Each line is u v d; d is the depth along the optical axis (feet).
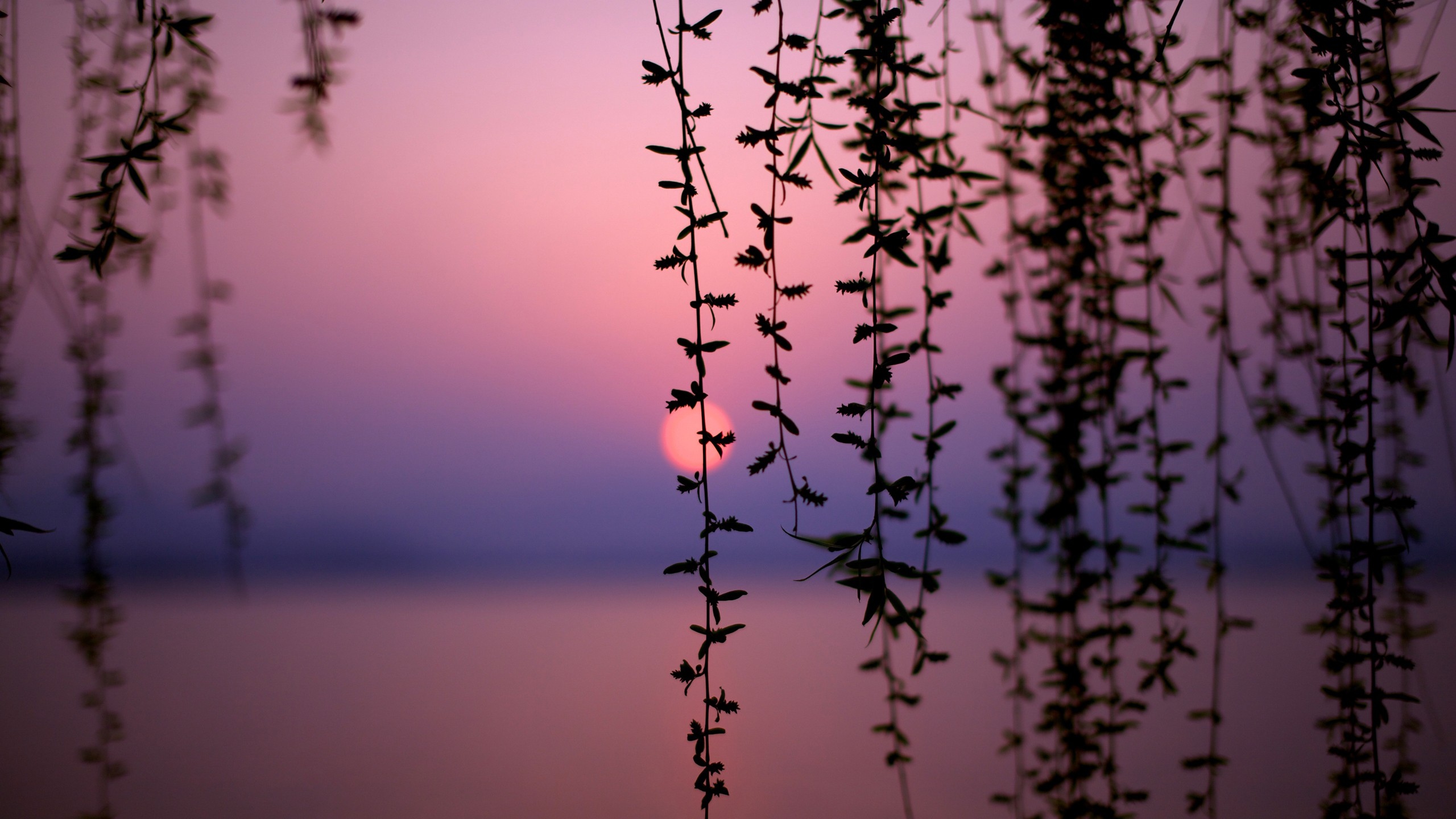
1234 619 4.39
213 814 6.18
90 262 4.01
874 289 3.95
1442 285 3.88
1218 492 4.40
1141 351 4.46
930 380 4.16
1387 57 4.04
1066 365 4.52
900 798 6.35
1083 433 4.53
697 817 6.17
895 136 4.04
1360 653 4.13
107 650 4.47
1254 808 5.76
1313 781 6.22
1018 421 4.67
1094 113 4.34
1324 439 4.27
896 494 3.90
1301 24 4.12
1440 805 5.37
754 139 3.99
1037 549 4.66
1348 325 4.15
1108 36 4.26
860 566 3.89
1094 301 4.49
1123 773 6.41
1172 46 4.35
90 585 4.41
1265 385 4.39
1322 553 4.24
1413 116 3.98
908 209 4.20
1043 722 4.54
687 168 3.97
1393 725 4.51
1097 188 4.40
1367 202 4.07
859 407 3.92
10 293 4.19
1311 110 4.06
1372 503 4.04
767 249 3.98
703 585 3.97
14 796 6.34
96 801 6.30
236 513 4.21
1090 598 4.49
